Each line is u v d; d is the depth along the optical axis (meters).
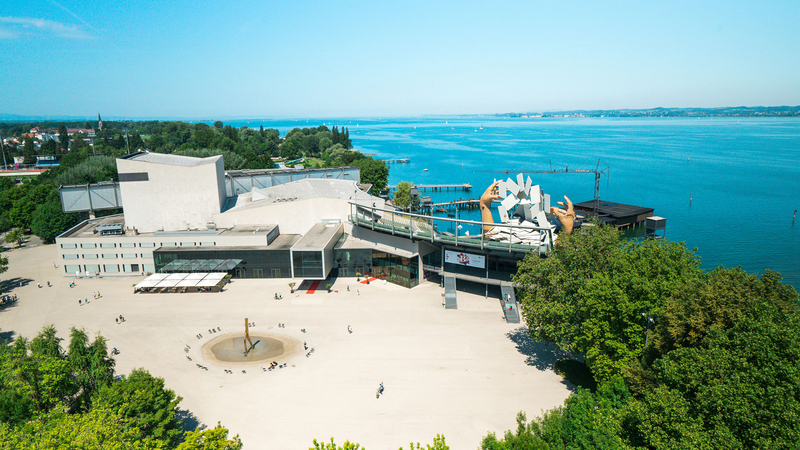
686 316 53.38
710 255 156.25
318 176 198.38
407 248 119.12
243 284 121.88
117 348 87.94
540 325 76.38
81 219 187.38
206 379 77.19
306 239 123.44
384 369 79.69
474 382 75.44
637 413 45.91
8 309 107.19
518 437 48.34
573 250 76.56
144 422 52.06
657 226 184.38
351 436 62.91
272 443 61.69
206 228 139.00
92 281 126.25
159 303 109.94
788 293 54.59
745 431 40.06
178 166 135.12
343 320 99.31
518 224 129.00
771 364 42.69
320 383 75.69
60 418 49.62
